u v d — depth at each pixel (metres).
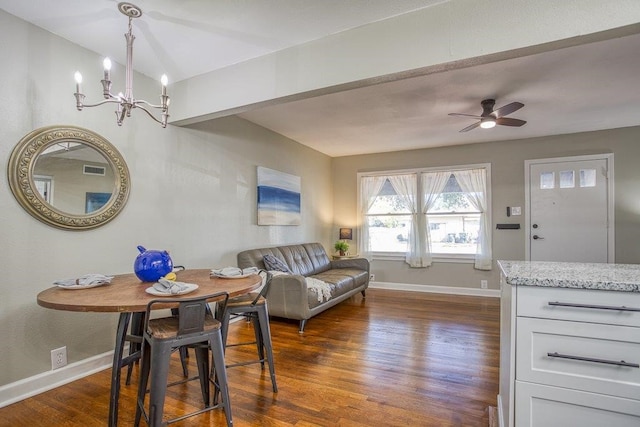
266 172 4.58
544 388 1.39
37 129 2.30
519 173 5.25
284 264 4.25
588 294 1.33
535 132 4.90
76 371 2.50
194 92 3.08
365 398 2.22
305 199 5.66
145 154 3.03
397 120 4.29
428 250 5.73
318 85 2.47
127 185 2.83
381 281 6.07
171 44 2.55
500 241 5.33
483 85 3.20
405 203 5.95
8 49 2.17
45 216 2.32
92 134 2.60
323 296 3.89
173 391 2.31
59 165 2.41
